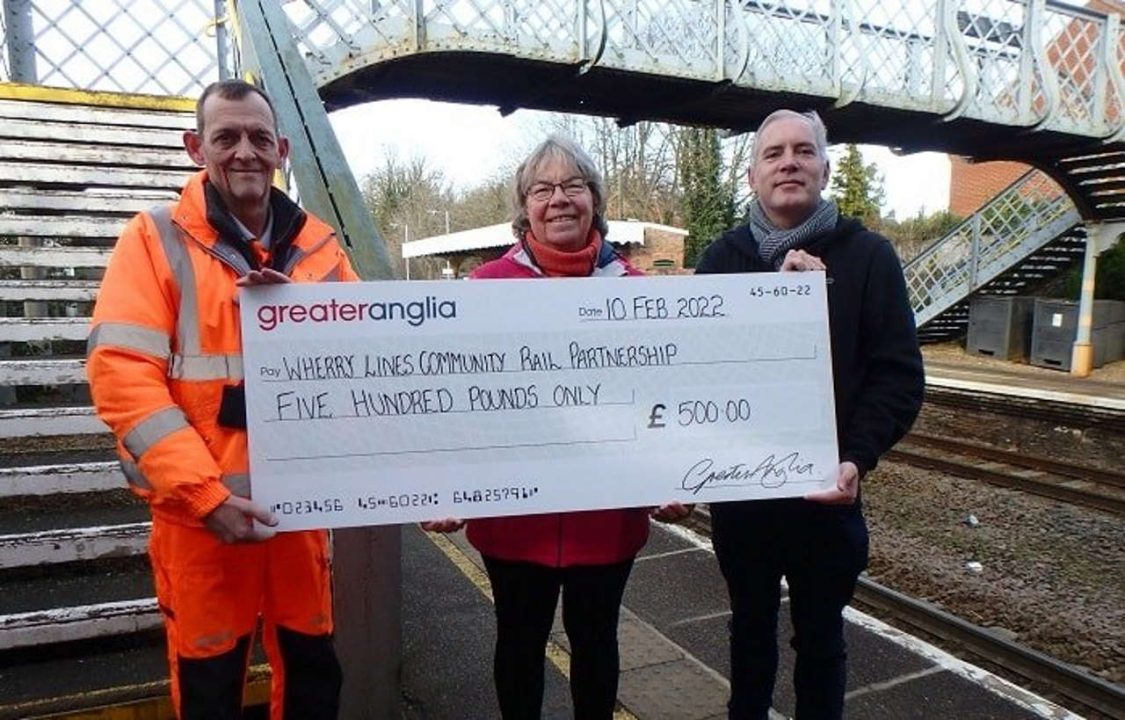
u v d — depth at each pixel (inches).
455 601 161.8
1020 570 214.8
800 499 94.0
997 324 625.6
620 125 469.7
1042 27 450.6
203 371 74.5
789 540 95.6
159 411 68.3
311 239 83.2
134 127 221.1
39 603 100.4
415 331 80.7
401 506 81.5
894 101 423.5
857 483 88.9
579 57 346.6
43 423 128.0
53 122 211.6
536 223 89.7
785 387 89.0
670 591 173.8
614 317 85.6
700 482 88.1
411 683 127.0
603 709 94.8
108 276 72.4
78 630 96.3
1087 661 159.3
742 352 88.2
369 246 96.4
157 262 73.0
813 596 96.3
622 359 86.0
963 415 435.5
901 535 248.8
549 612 93.2
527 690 93.5
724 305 87.7
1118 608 187.3
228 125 73.8
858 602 185.3
